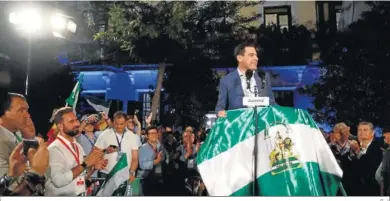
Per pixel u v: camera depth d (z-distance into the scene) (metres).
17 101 3.74
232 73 4.05
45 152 3.54
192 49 13.43
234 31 14.34
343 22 15.87
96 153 4.13
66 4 14.49
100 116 6.93
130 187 5.79
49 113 12.18
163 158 6.78
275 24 16.97
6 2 9.19
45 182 3.75
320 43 16.30
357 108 12.41
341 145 7.05
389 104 12.10
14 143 3.62
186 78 14.69
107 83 17.81
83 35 15.23
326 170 3.30
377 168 6.01
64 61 16.62
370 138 6.41
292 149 3.27
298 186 3.14
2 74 4.55
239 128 3.40
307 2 17.06
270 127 3.35
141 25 11.91
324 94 13.20
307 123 3.41
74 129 4.05
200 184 6.32
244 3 14.51
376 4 12.91
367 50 12.42
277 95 17.00
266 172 3.23
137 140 6.55
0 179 3.38
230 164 3.29
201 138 7.62
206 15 13.17
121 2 12.38
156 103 13.42
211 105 15.02
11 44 9.29
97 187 5.28
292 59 16.62
